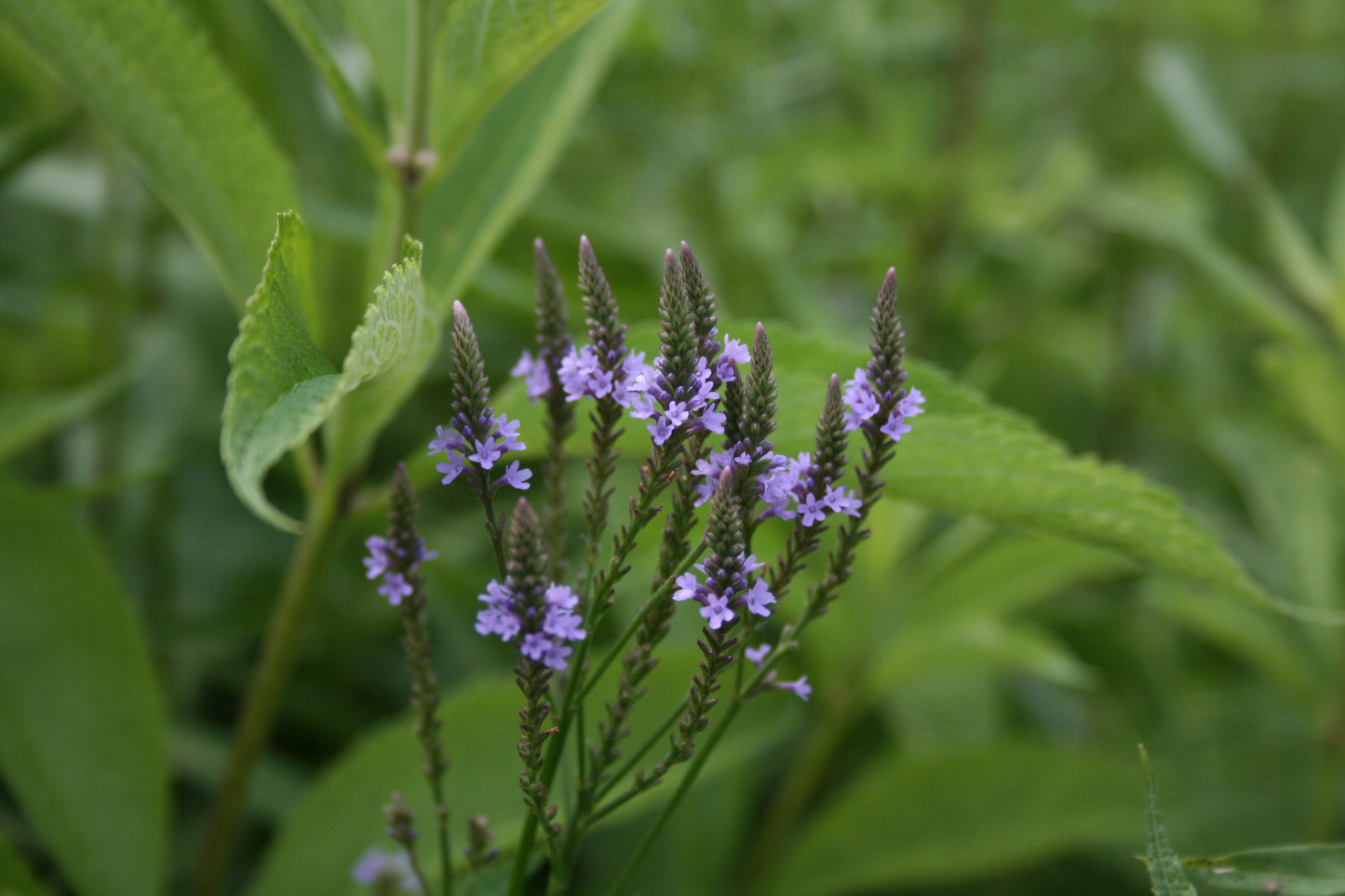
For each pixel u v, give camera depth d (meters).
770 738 0.40
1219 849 0.51
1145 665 0.59
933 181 0.62
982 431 0.31
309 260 0.29
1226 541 0.58
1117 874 0.52
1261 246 0.75
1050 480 0.32
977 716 0.53
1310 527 0.50
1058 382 0.73
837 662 0.48
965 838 0.44
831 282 0.74
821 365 0.33
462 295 0.43
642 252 0.54
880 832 0.44
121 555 0.53
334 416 0.34
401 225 0.34
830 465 0.27
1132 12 0.76
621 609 0.45
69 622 0.38
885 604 0.47
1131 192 0.69
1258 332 0.75
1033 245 0.70
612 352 0.28
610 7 0.36
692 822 0.46
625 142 0.66
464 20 0.32
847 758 0.55
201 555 0.55
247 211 0.34
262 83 0.49
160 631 0.46
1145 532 0.32
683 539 0.27
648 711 0.38
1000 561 0.45
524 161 0.35
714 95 0.70
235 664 0.53
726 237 0.62
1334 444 0.51
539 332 0.30
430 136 0.34
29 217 0.63
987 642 0.44
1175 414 0.71
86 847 0.37
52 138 0.41
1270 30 0.85
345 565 0.53
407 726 0.37
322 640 0.51
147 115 0.33
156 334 0.59
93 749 0.37
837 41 0.67
